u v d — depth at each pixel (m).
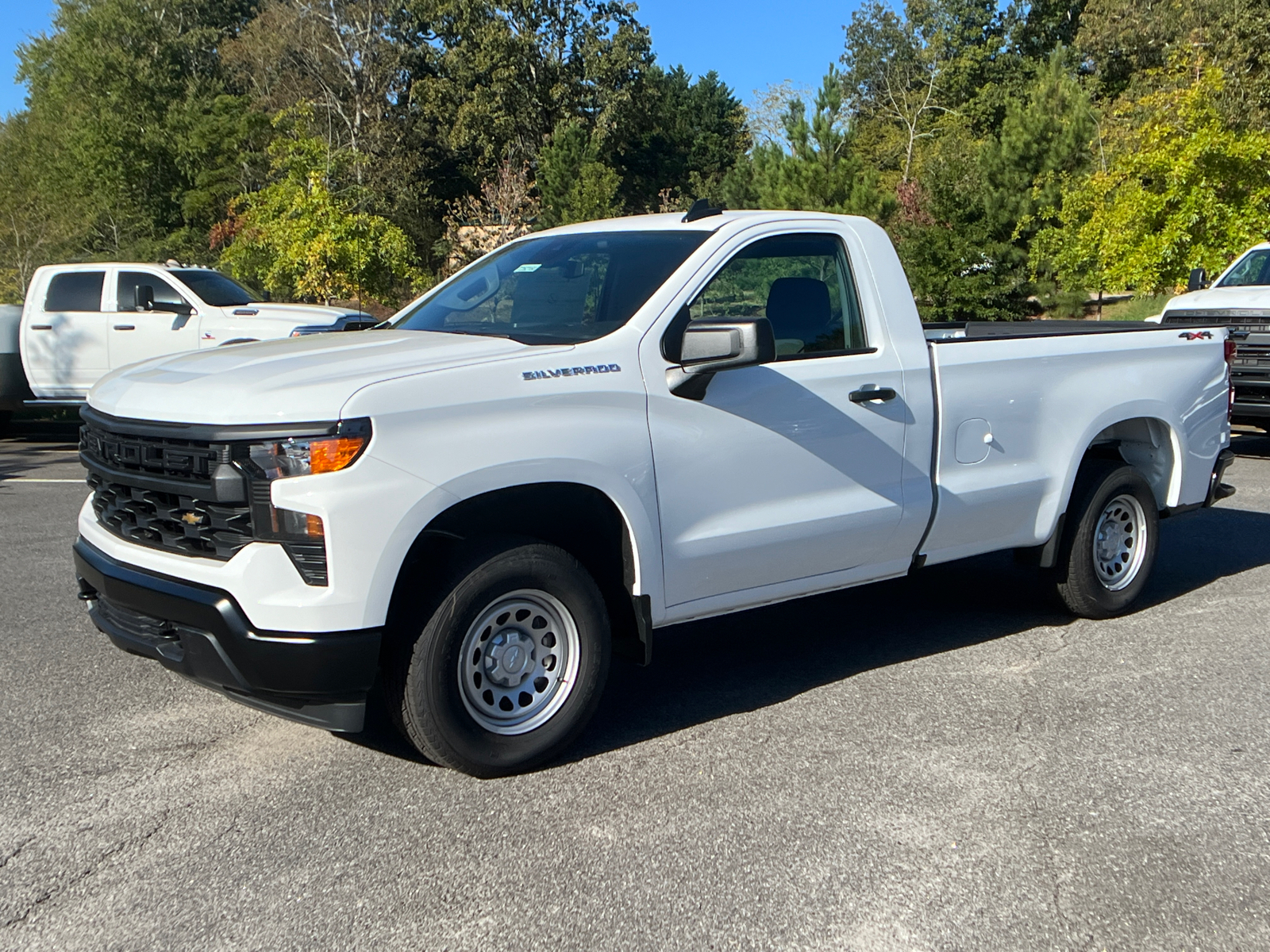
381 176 53.81
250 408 3.53
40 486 10.57
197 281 14.27
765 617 6.11
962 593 6.55
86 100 45.97
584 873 3.29
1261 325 10.95
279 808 3.71
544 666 4.06
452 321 4.79
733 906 3.10
